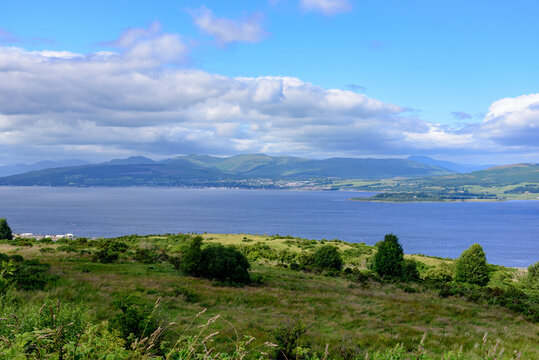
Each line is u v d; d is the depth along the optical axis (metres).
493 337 20.39
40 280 22.19
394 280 46.75
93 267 34.03
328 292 33.91
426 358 7.23
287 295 29.92
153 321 11.03
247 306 24.78
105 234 169.62
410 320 24.73
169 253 55.66
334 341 16.86
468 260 49.66
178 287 27.23
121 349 4.64
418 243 172.38
